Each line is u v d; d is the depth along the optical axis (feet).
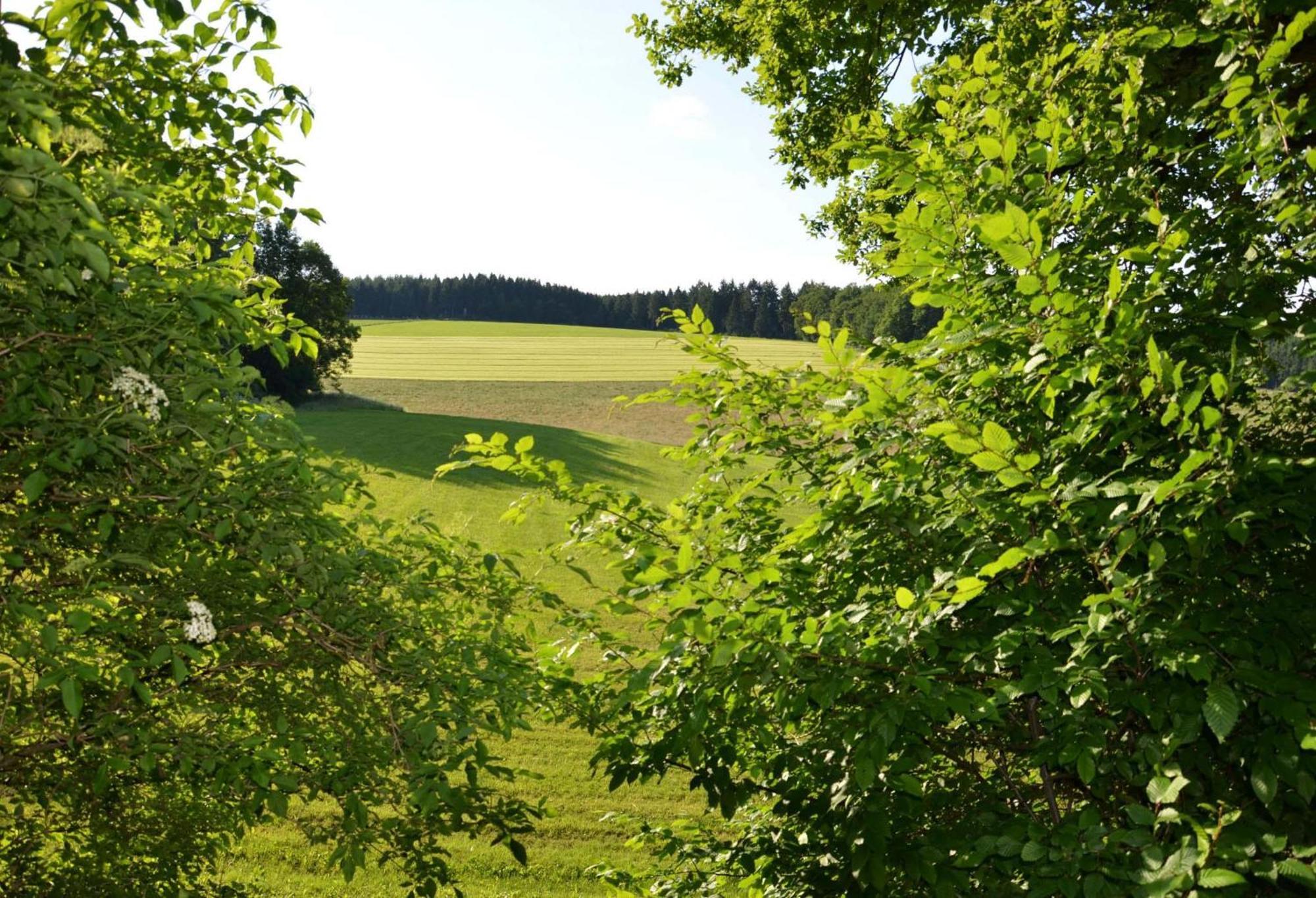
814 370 13.82
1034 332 10.64
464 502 102.58
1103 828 8.82
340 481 13.83
